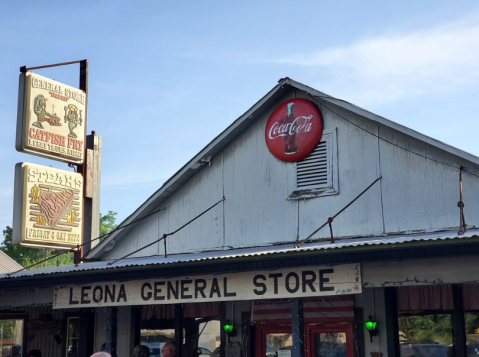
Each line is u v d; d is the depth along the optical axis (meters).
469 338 10.46
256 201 12.63
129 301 11.28
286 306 12.29
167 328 13.74
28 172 14.43
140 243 13.90
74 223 15.25
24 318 15.80
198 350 13.36
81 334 14.47
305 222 11.99
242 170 12.92
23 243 14.07
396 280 9.01
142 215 13.84
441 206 10.67
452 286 10.60
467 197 10.46
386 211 11.18
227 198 12.98
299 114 12.34
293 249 9.18
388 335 11.00
